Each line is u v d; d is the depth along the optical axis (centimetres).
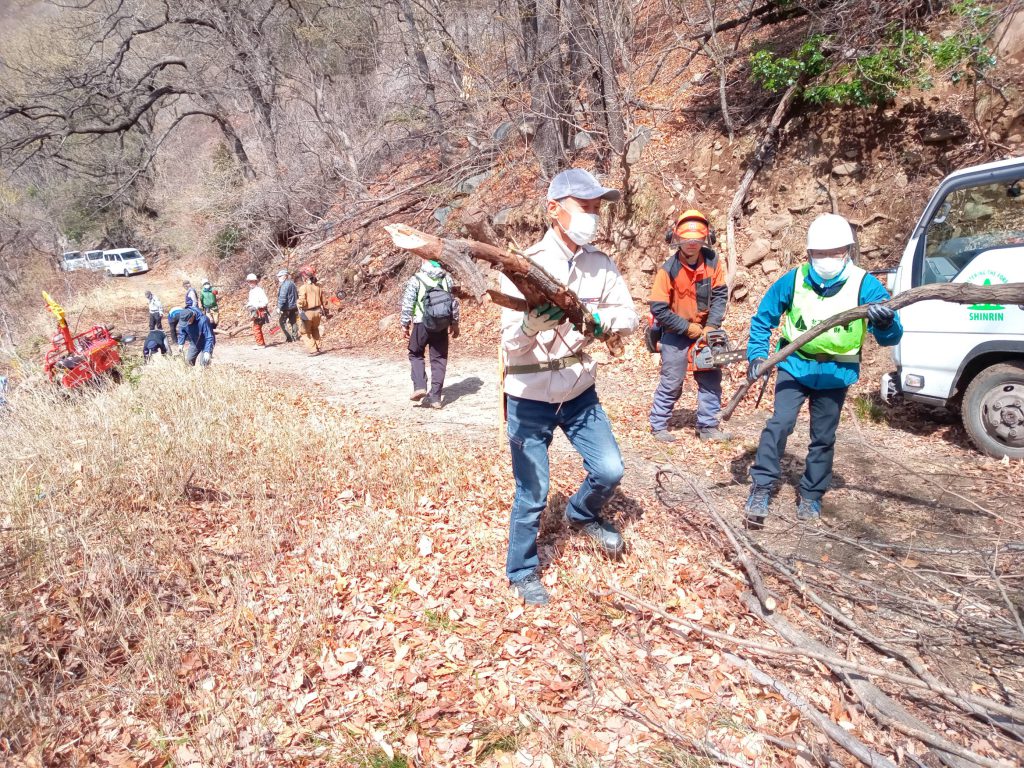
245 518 428
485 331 1175
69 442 534
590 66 1213
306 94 2106
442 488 493
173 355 1009
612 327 318
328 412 739
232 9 2206
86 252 3144
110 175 2939
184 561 374
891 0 873
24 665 285
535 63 1269
